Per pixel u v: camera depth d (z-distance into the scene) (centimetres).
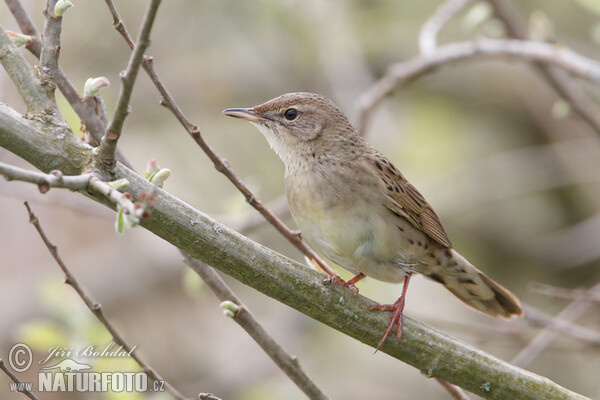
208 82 1385
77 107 619
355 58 1306
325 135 766
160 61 1380
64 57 1275
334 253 754
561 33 1420
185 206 553
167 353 1331
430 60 975
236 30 1367
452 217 1353
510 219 1391
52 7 524
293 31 1309
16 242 1348
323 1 1284
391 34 1333
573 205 1411
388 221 739
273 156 1344
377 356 1287
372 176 740
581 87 1330
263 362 1276
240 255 571
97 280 1344
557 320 938
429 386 1278
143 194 430
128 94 466
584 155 1362
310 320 1292
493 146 1427
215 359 1321
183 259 641
